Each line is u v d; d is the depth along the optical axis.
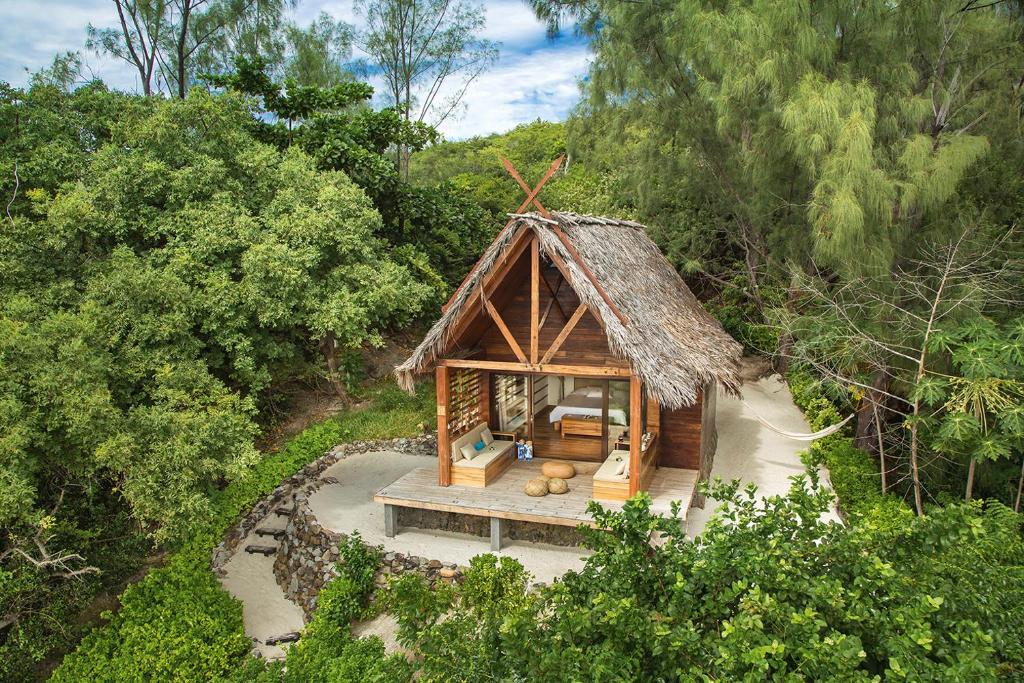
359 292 14.37
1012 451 12.39
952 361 11.02
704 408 13.17
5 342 9.40
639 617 4.78
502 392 13.88
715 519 5.48
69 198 12.01
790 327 14.47
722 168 18.64
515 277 11.98
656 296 13.70
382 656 8.74
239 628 10.23
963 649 4.37
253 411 12.28
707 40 15.22
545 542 11.45
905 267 13.17
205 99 14.65
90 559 11.46
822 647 4.05
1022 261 11.85
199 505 10.08
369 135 20.23
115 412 10.06
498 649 5.25
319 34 25.70
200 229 13.30
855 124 11.46
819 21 14.22
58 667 9.47
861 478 13.77
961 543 5.35
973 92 13.12
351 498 13.39
